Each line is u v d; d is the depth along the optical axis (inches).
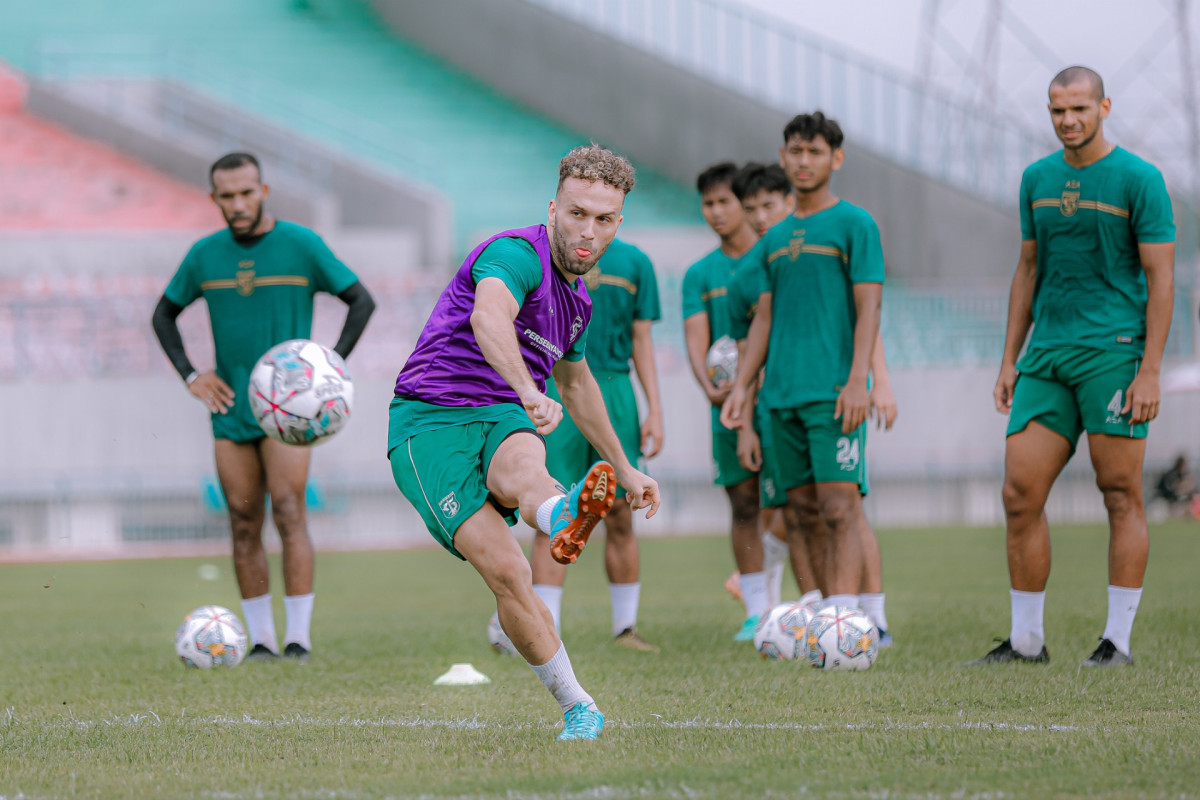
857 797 340.2
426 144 3262.8
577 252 433.4
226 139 3031.5
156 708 541.6
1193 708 485.1
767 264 737.0
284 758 414.9
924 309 2325.3
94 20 3560.5
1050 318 650.8
